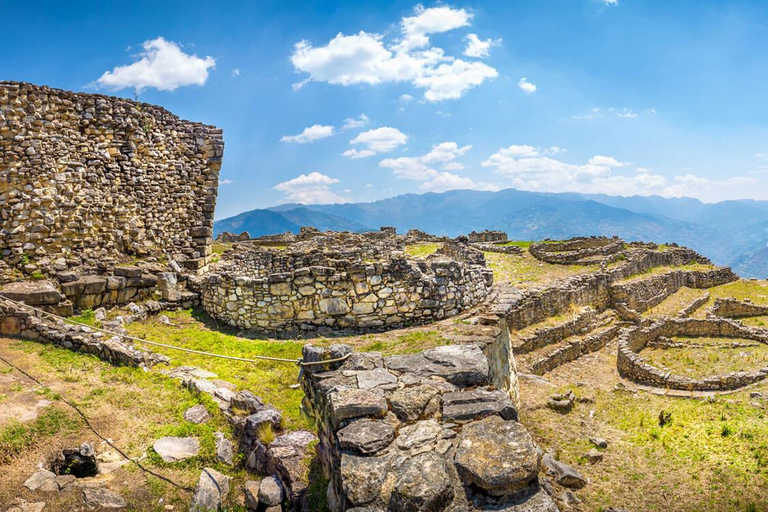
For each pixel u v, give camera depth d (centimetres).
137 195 1750
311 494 622
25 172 1421
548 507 428
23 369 984
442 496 431
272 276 1387
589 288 2994
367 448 504
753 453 1266
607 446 1345
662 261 4256
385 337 1245
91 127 1622
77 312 1371
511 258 4016
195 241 1973
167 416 864
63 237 1501
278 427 809
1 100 1389
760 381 1892
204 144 2000
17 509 597
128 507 634
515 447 482
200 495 658
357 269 1353
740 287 4022
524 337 2189
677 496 1073
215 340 1305
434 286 1387
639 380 2075
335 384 672
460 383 696
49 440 755
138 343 1229
